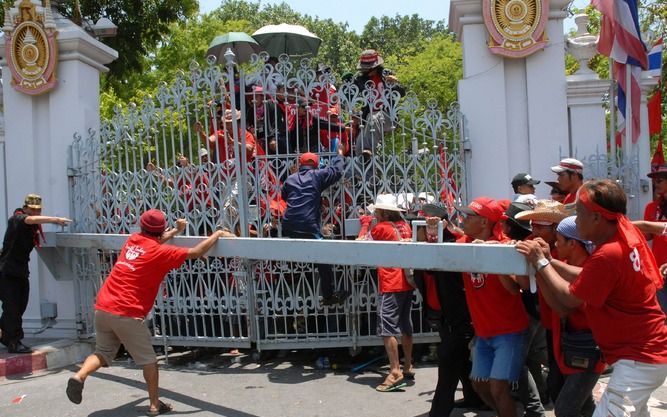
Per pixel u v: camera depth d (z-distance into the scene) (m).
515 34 7.12
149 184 7.16
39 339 7.95
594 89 7.36
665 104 14.05
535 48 7.10
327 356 7.08
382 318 5.99
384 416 5.24
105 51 8.47
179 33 22.61
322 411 5.41
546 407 5.24
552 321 3.99
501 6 7.12
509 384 4.32
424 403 5.52
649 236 6.62
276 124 6.80
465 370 5.18
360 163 6.80
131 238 5.54
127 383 6.43
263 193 6.81
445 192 6.88
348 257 4.19
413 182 6.82
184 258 5.29
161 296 7.18
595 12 13.78
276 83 6.83
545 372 5.94
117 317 5.27
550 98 7.20
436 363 6.81
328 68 7.02
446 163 6.92
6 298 7.17
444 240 5.41
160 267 5.36
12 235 7.14
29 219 7.00
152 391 5.41
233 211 6.77
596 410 3.49
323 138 7.21
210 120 7.20
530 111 7.21
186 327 7.14
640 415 3.42
